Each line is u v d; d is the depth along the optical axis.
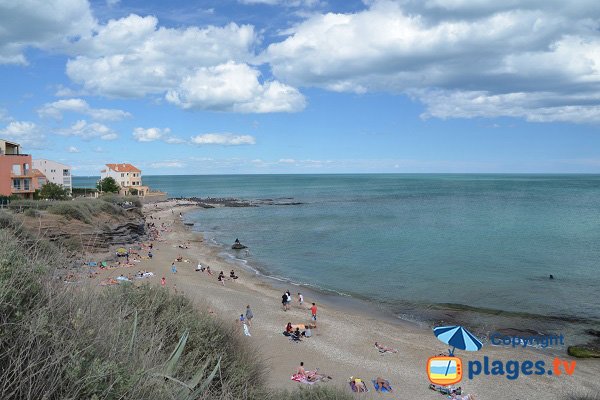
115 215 53.59
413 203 128.25
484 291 34.59
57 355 3.08
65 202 42.69
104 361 3.43
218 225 82.50
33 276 3.66
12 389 2.85
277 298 32.75
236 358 7.24
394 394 17.88
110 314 4.33
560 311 29.30
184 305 7.81
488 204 122.38
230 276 39.09
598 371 20.11
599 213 96.12
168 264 42.94
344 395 11.02
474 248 54.41
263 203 132.62
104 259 39.94
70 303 3.79
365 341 23.94
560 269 42.34
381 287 36.59
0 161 52.78
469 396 17.59
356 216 93.62
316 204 128.50
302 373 18.83
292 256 51.31
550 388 18.45
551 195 160.50
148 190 136.00
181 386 4.12
